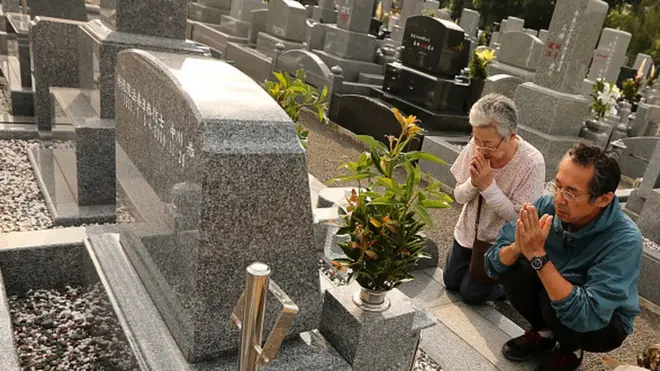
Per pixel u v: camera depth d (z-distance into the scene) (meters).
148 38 3.91
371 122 7.93
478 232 3.42
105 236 2.88
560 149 6.93
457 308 3.60
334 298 2.10
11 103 5.74
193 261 1.80
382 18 19.09
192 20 12.88
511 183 3.28
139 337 2.01
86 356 2.56
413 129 2.06
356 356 2.03
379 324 2.04
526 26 32.75
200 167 1.71
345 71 9.88
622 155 8.30
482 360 3.05
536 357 3.14
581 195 2.38
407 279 2.11
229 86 2.02
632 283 2.56
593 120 7.98
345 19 10.05
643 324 4.21
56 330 2.71
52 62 5.02
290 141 1.83
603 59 11.41
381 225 2.00
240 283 1.85
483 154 3.22
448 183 6.52
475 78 8.07
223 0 12.84
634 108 12.63
